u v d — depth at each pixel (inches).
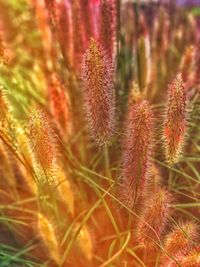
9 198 21.1
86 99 17.1
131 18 26.6
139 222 16.8
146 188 17.2
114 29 20.7
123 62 23.6
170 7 28.5
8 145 17.3
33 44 27.9
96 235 19.8
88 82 16.7
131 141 16.4
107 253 19.4
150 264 18.3
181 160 21.0
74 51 21.9
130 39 25.5
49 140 16.4
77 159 22.0
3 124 17.3
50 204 19.0
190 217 20.6
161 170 21.4
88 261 18.6
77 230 17.4
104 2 20.3
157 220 16.3
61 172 18.6
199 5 30.2
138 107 16.1
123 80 23.7
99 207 20.1
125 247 17.7
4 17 29.5
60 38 22.0
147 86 23.5
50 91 19.8
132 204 17.4
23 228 20.0
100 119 17.1
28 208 20.8
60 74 23.2
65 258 17.8
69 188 18.8
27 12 29.7
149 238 16.4
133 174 16.8
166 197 16.4
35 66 25.5
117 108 21.8
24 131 18.1
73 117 22.2
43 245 19.1
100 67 16.6
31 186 18.9
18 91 23.2
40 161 16.5
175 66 25.4
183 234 16.1
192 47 23.3
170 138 16.8
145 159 16.6
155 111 22.3
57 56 23.7
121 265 18.5
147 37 25.5
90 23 21.5
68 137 20.6
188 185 21.2
